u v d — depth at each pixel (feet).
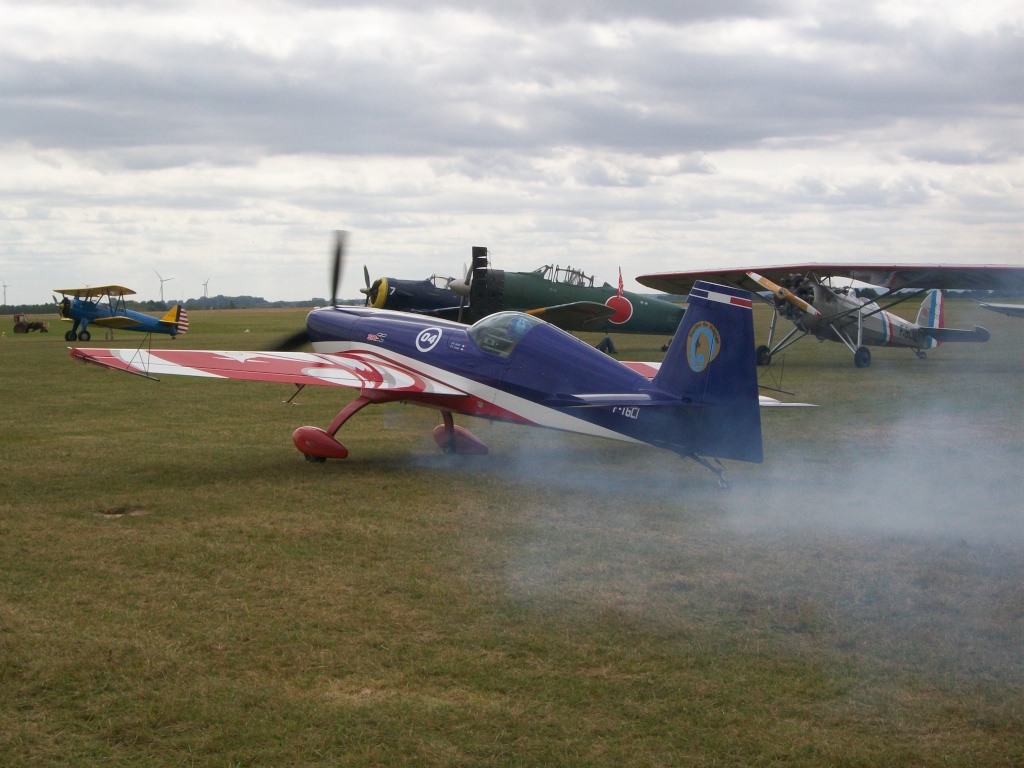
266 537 20.39
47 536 20.33
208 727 11.59
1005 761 10.87
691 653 13.94
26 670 13.09
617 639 14.48
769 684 12.91
